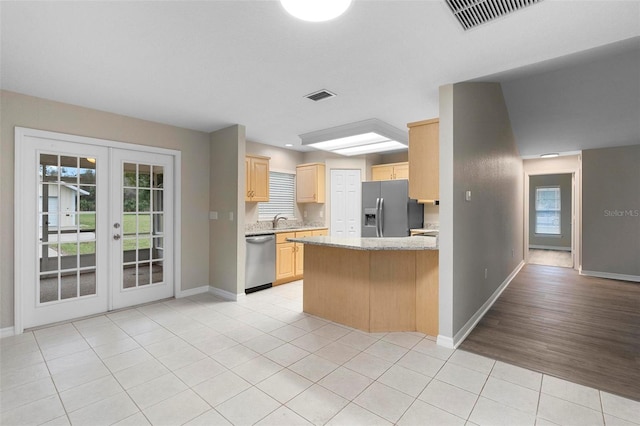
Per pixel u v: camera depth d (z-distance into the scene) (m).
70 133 3.36
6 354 2.67
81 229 3.54
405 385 2.22
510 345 2.89
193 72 2.58
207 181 4.59
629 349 2.80
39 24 1.89
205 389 2.17
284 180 6.02
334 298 3.46
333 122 4.10
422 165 3.12
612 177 5.61
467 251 3.17
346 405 2.00
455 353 2.72
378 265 3.18
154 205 4.12
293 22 1.89
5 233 3.02
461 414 1.92
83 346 2.83
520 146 5.95
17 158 3.04
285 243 5.12
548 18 1.84
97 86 2.87
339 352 2.73
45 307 3.30
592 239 5.82
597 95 3.72
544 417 1.89
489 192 3.88
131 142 3.82
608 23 1.90
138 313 3.69
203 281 4.57
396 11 1.77
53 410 1.95
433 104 3.39
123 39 2.07
